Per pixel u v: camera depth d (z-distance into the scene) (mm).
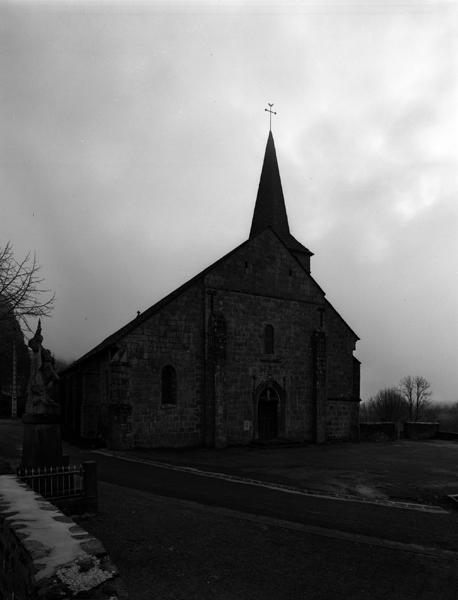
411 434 37906
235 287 29859
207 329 28234
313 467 20969
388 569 8352
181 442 26656
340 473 19516
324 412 32344
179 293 27688
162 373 26594
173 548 8781
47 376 12375
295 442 30484
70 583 4242
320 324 33750
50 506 6734
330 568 8273
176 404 26719
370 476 19000
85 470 10703
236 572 7867
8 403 51406
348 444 32344
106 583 4340
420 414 84688
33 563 4535
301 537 9844
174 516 10883
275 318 31547
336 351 35188
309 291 33656
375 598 7219
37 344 12375
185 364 27344
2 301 17891
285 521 11086
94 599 4137
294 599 7043
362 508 13188
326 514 12156
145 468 18562
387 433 36500
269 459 23297
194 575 7672
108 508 11289
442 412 97062
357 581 7797
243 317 29969
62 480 10641
